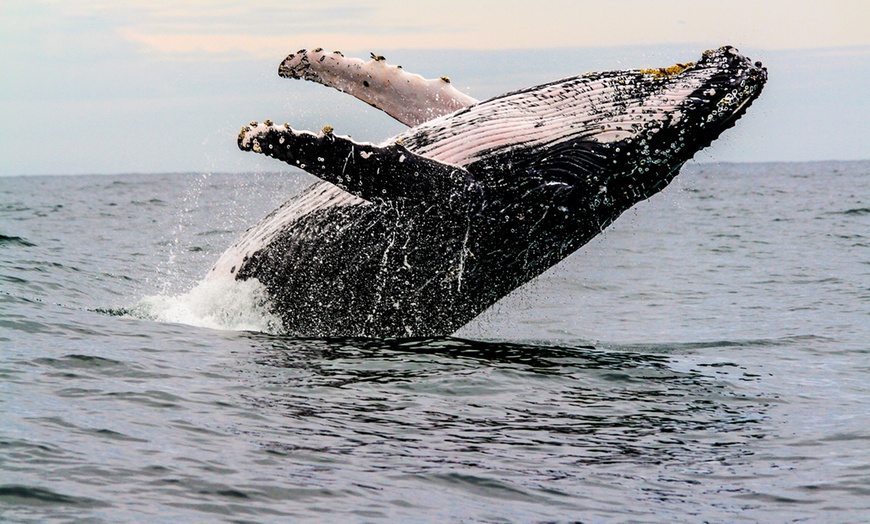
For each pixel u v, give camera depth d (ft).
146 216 517.55
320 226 160.25
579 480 100.37
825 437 115.75
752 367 158.20
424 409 122.93
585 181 149.18
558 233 154.61
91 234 394.32
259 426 111.55
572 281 287.69
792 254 363.97
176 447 102.37
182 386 125.90
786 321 213.46
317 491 93.30
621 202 152.87
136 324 164.04
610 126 148.56
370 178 142.31
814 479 101.24
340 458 102.73
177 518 85.40
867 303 240.12
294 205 164.45
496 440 112.06
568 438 114.11
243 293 167.43
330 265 160.97
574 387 138.10
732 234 455.22
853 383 146.61
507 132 150.82
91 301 200.13
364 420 116.78
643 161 148.36
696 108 144.97
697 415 125.90
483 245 153.79
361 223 157.17
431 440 110.63
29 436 101.55
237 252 169.17
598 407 128.16
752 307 237.45
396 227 154.71
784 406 131.54
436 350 154.51
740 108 145.38
